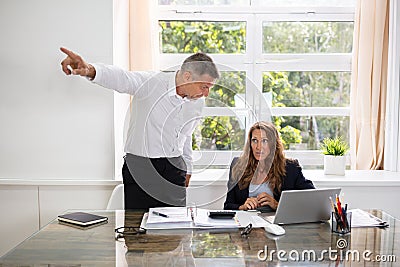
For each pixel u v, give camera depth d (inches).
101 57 116.3
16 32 116.0
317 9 140.7
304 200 82.5
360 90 136.6
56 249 69.7
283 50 143.0
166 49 141.5
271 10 140.5
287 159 108.2
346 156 142.9
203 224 80.8
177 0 140.7
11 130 118.0
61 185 117.9
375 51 134.6
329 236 76.5
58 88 117.1
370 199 122.1
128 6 130.7
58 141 118.0
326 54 142.6
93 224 83.0
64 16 115.6
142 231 77.9
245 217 87.0
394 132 133.8
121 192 107.3
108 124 117.5
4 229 119.3
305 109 143.5
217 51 141.9
